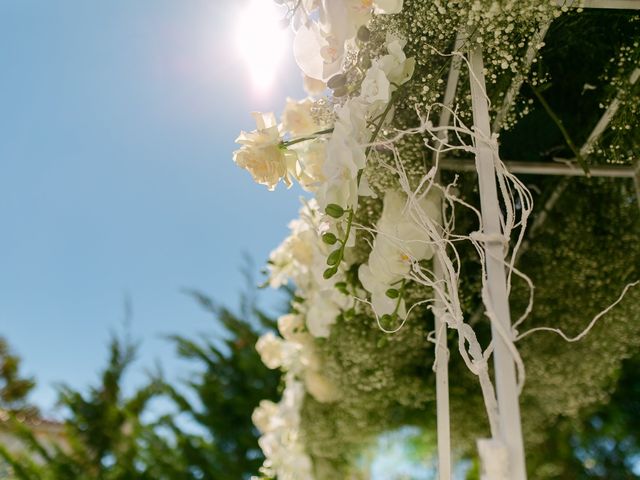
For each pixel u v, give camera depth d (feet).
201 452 18.25
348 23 4.11
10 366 28.04
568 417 10.78
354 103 3.84
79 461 20.56
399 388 7.37
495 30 3.96
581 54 5.65
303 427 8.42
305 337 7.81
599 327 7.13
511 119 4.84
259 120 4.54
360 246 5.74
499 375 3.02
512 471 2.79
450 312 3.31
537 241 7.14
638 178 6.14
